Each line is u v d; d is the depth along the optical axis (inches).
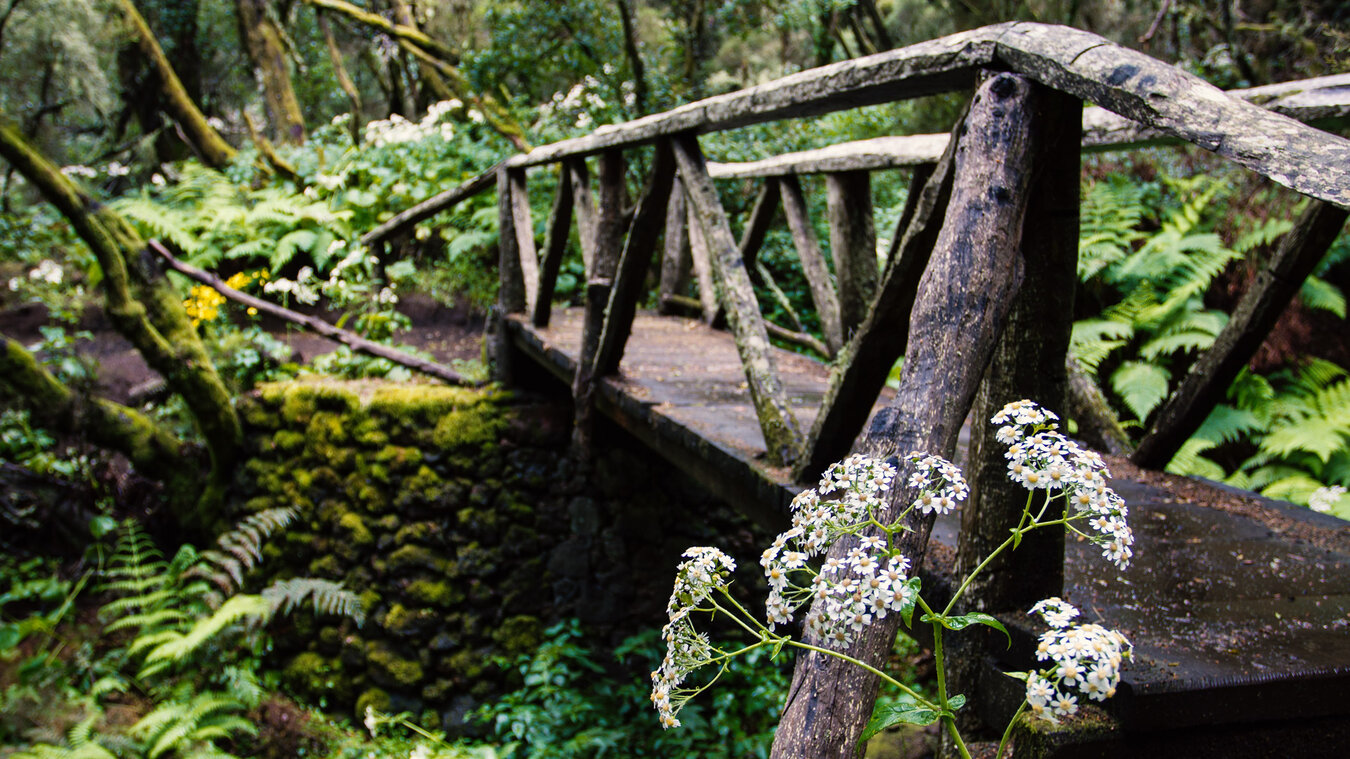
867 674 35.1
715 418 103.7
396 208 270.7
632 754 150.8
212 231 263.6
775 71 362.6
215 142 330.6
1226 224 199.0
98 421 206.5
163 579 187.0
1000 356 52.2
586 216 155.0
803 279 237.1
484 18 345.4
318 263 252.8
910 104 265.4
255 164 308.5
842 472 36.3
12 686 174.2
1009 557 52.3
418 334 258.4
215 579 181.3
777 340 215.0
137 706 178.7
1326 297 178.4
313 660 186.1
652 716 161.0
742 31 299.6
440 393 183.6
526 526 182.5
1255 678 43.9
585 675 180.4
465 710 178.5
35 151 185.0
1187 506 82.1
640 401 114.3
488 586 181.2
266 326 259.9
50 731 160.4
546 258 161.6
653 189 111.2
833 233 128.5
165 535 222.5
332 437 188.1
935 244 53.4
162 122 383.6
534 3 286.4
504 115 282.7
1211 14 239.3
